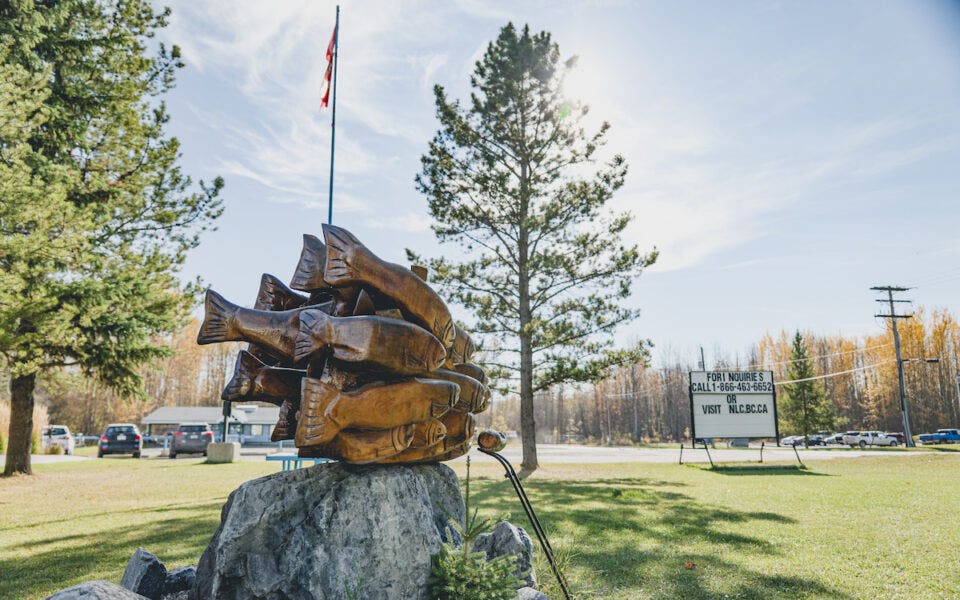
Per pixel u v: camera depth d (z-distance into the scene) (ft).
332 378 11.75
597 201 55.88
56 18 49.16
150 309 53.26
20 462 51.31
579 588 16.61
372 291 12.51
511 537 15.89
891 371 195.72
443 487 14.88
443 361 12.96
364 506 12.06
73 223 41.19
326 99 32.71
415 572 12.19
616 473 58.18
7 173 36.55
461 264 58.39
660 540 23.43
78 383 53.67
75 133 49.52
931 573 18.35
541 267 56.49
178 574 14.21
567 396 310.65
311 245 13.99
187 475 52.80
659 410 261.24
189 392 235.81
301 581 11.31
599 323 56.24
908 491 41.78
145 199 53.11
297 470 12.23
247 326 13.34
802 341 154.10
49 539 23.93
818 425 149.07
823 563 19.67
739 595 16.10
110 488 42.91
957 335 203.10
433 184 59.31
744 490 42.57
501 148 60.80
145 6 53.88
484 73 60.95
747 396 72.33
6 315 40.57
